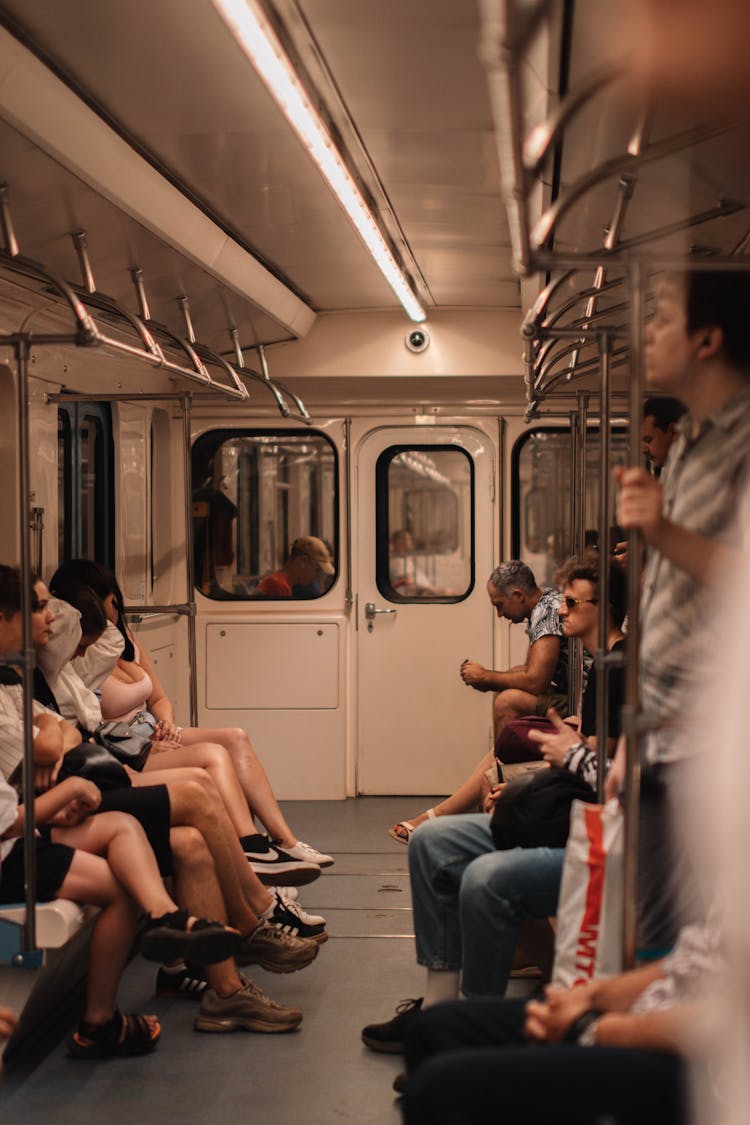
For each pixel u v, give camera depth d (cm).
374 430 804
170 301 577
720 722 135
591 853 286
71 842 398
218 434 799
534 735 374
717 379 262
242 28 290
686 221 386
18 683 412
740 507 252
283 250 571
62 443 618
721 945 230
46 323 534
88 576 556
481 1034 266
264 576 806
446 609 807
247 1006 432
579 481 543
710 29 274
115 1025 406
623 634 407
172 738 546
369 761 812
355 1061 406
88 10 301
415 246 564
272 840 530
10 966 379
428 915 395
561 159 378
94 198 405
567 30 280
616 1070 227
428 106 368
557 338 340
